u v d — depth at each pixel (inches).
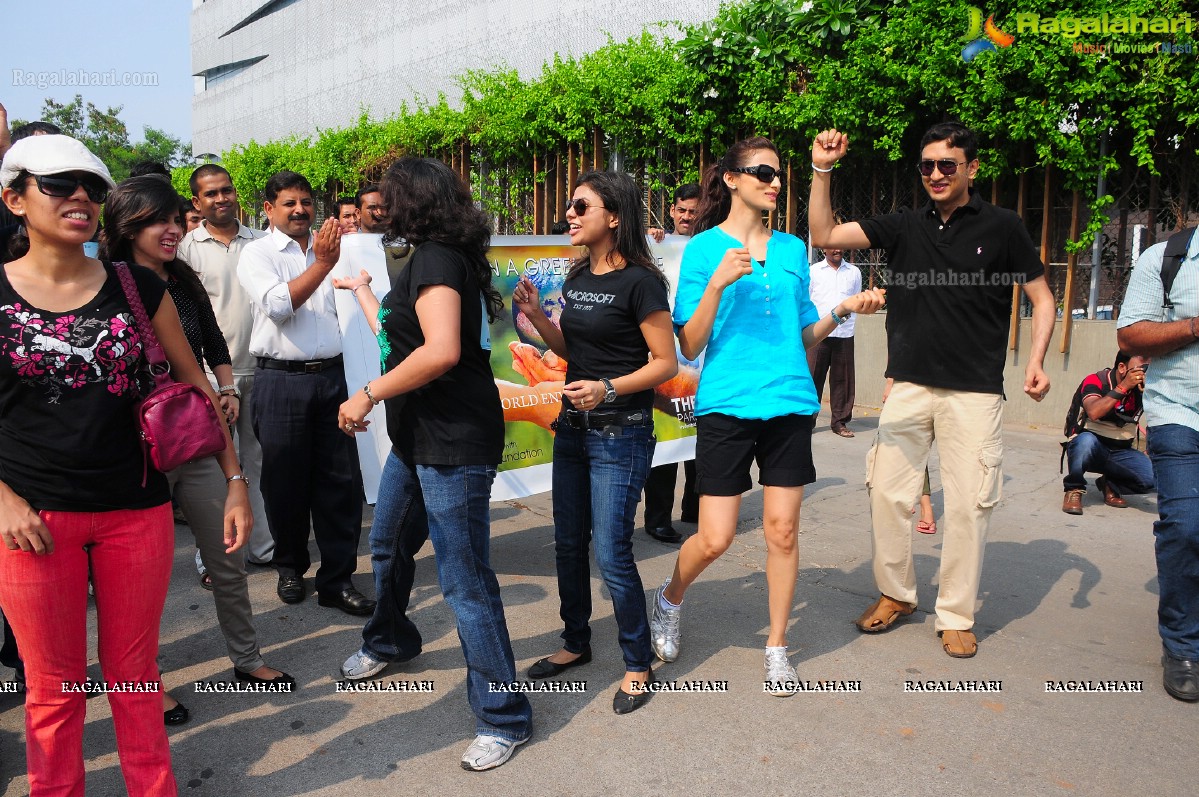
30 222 85.7
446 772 111.0
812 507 223.8
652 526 198.1
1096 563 183.3
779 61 322.3
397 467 125.3
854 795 105.7
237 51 900.6
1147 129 267.0
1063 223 300.2
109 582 92.7
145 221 133.5
